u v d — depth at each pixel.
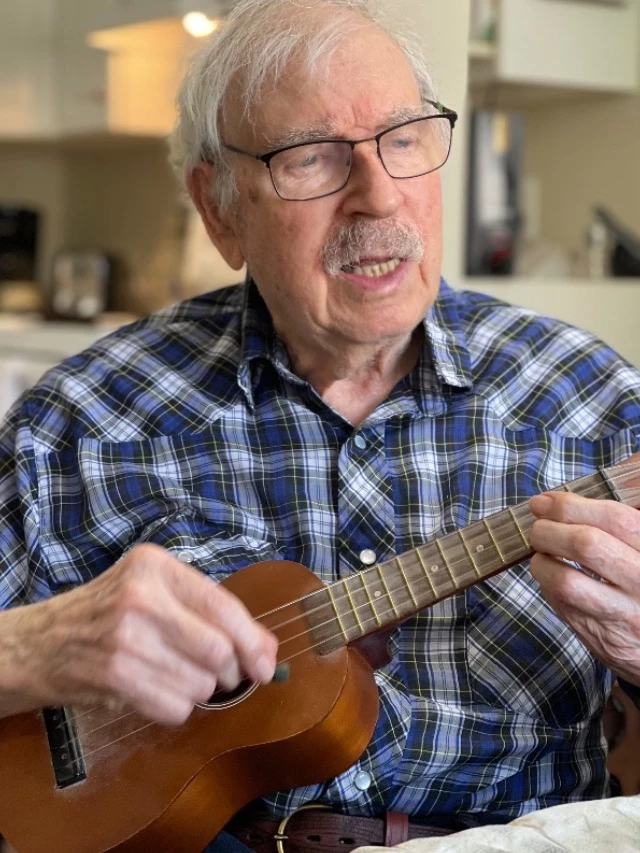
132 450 1.33
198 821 1.08
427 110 1.27
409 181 1.21
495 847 0.91
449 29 1.39
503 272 2.31
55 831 1.08
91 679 0.99
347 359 1.26
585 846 0.90
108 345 1.44
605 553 0.96
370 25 1.25
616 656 1.01
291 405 1.31
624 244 2.40
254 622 0.99
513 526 1.06
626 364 1.33
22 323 3.53
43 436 1.38
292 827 1.16
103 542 1.31
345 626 1.08
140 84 2.99
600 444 1.27
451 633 1.20
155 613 0.96
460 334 1.33
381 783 1.15
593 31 2.44
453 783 1.16
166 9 2.66
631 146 2.56
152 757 1.08
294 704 1.05
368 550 1.23
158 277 3.56
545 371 1.32
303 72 1.21
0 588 1.32
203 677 0.97
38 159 3.98
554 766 1.19
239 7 1.30
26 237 3.87
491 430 1.27
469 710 1.17
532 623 1.19
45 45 3.35
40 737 1.12
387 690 1.17
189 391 1.36
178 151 1.45
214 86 1.29
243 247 1.33
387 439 1.27
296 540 1.26
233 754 1.06
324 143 1.21
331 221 1.21
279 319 1.29
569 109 2.71
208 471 1.30
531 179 2.82
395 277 1.21
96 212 3.93
